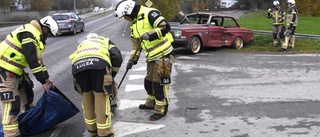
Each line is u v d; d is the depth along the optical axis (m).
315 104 5.27
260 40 13.45
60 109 4.17
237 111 5.02
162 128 4.41
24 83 4.33
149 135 4.19
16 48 3.79
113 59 3.86
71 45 15.00
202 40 11.28
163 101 4.73
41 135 4.21
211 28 11.46
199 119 4.72
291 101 5.45
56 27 4.07
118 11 4.63
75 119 4.78
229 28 12.06
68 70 8.65
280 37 12.20
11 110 3.86
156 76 4.65
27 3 59.41
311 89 6.18
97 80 3.66
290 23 11.25
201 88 6.47
